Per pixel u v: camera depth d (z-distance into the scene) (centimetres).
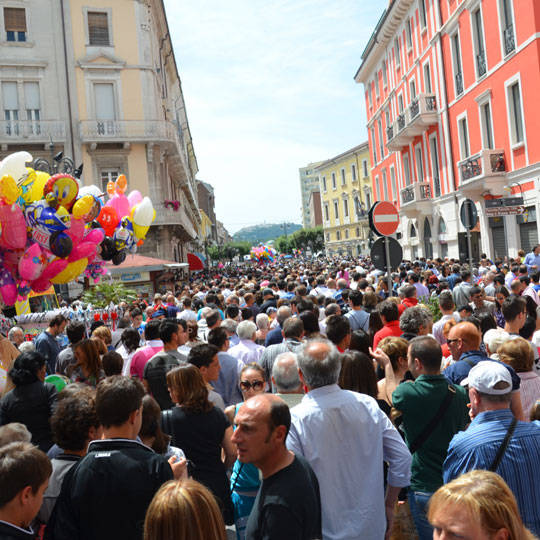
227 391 608
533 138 1888
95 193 1112
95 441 287
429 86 2948
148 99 3162
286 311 801
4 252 968
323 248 9519
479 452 286
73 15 3061
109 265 2066
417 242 3238
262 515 244
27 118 2991
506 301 571
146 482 273
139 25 3162
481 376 300
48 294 1606
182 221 3297
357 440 317
